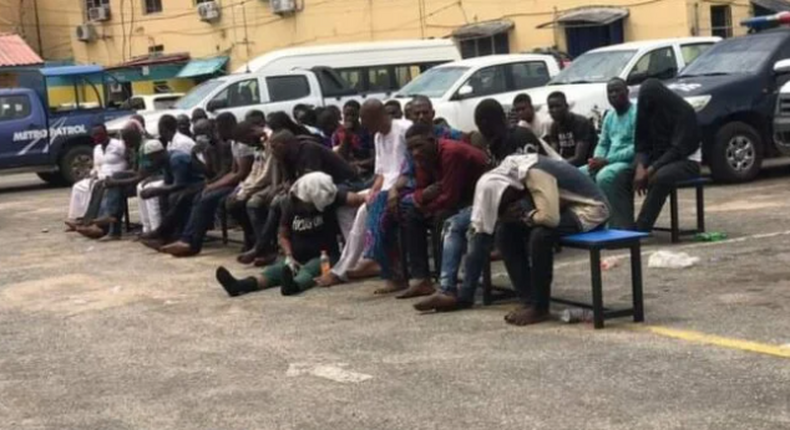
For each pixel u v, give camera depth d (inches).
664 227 375.9
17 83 797.9
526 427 180.5
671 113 338.0
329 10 1185.4
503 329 249.0
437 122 357.7
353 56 765.9
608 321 248.8
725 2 948.6
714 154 498.0
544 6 1018.1
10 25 1477.6
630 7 967.0
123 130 480.4
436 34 1104.2
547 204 240.7
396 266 302.2
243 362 237.9
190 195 416.8
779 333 226.4
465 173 273.0
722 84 497.4
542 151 271.1
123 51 1402.6
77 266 402.3
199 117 549.0
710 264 307.3
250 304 302.4
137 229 493.7
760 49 516.7
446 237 273.0
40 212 621.6
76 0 1445.6
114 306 316.2
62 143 783.7
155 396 217.0
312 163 330.6
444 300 271.1
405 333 252.2
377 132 309.4
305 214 318.7
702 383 196.4
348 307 287.3
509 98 621.3
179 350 254.1
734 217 394.9
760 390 190.2
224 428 193.2
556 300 260.7
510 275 258.7
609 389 197.2
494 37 1063.6
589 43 1002.1
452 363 222.8
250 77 708.0
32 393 226.8
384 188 304.7
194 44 1327.5
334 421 191.8
